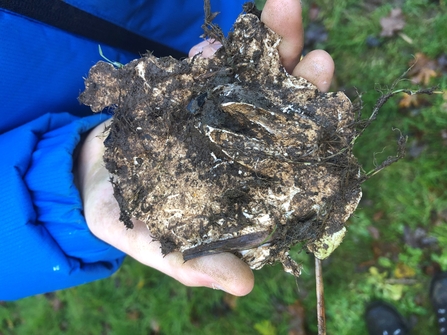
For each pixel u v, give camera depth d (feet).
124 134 0.71
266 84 0.69
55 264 0.83
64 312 1.49
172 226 0.71
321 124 0.67
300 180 0.69
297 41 0.73
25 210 0.79
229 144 0.68
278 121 0.67
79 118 0.99
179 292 1.38
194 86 0.68
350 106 0.68
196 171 0.71
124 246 0.79
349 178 0.70
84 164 0.94
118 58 0.97
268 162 0.69
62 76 0.91
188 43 1.13
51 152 0.84
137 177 0.72
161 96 0.69
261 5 1.28
